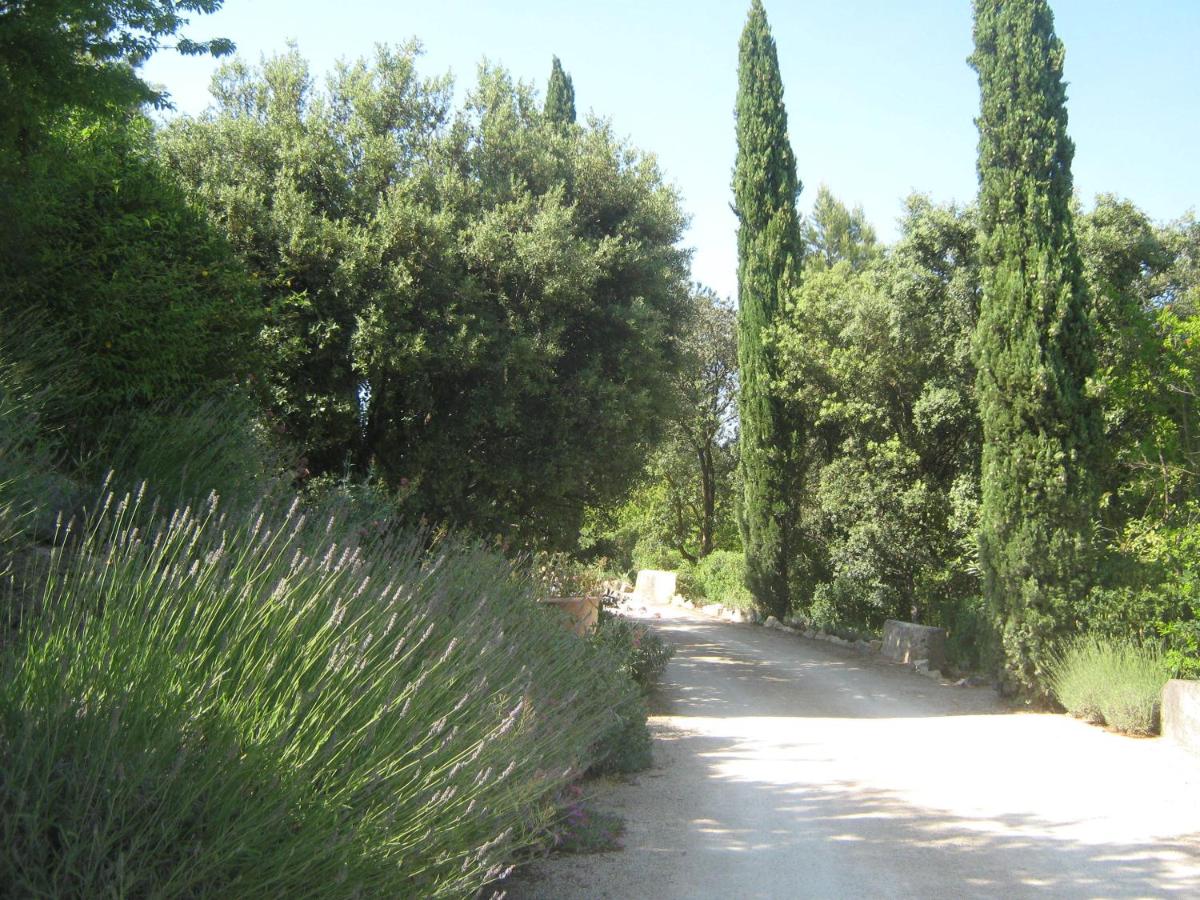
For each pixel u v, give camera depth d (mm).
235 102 14062
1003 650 12195
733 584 28828
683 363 16781
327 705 3369
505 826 3941
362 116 13883
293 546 5145
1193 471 12680
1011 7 12688
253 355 8336
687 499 38594
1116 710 9930
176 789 2770
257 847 2807
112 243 6855
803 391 21125
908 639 17031
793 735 9922
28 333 5836
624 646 10312
